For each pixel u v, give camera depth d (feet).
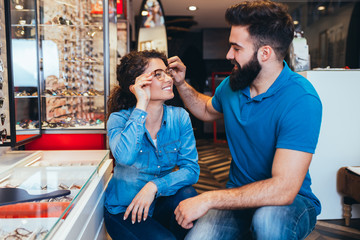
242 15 3.69
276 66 3.88
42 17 9.36
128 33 13.26
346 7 19.70
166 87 4.20
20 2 7.46
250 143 4.17
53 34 9.50
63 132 9.24
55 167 4.24
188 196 4.25
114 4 9.30
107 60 9.11
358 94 7.68
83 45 9.79
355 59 20.62
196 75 27.25
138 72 4.21
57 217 2.90
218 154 17.44
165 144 4.49
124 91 4.56
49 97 9.52
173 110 4.67
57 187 3.64
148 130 4.50
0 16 6.81
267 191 3.37
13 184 3.71
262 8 3.65
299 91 3.74
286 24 3.69
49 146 9.43
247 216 4.17
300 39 9.75
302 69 9.60
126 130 3.94
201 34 27.02
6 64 7.03
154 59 4.26
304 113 3.60
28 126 7.89
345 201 7.55
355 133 7.76
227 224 3.99
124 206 4.30
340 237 6.89
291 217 3.52
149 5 10.22
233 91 4.43
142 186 4.38
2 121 6.68
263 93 3.92
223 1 19.57
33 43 8.38
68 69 9.71
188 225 3.45
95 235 3.96
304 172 3.49
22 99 7.48
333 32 20.16
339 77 7.61
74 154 5.44
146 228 3.84
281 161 3.52
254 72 3.88
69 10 9.64
